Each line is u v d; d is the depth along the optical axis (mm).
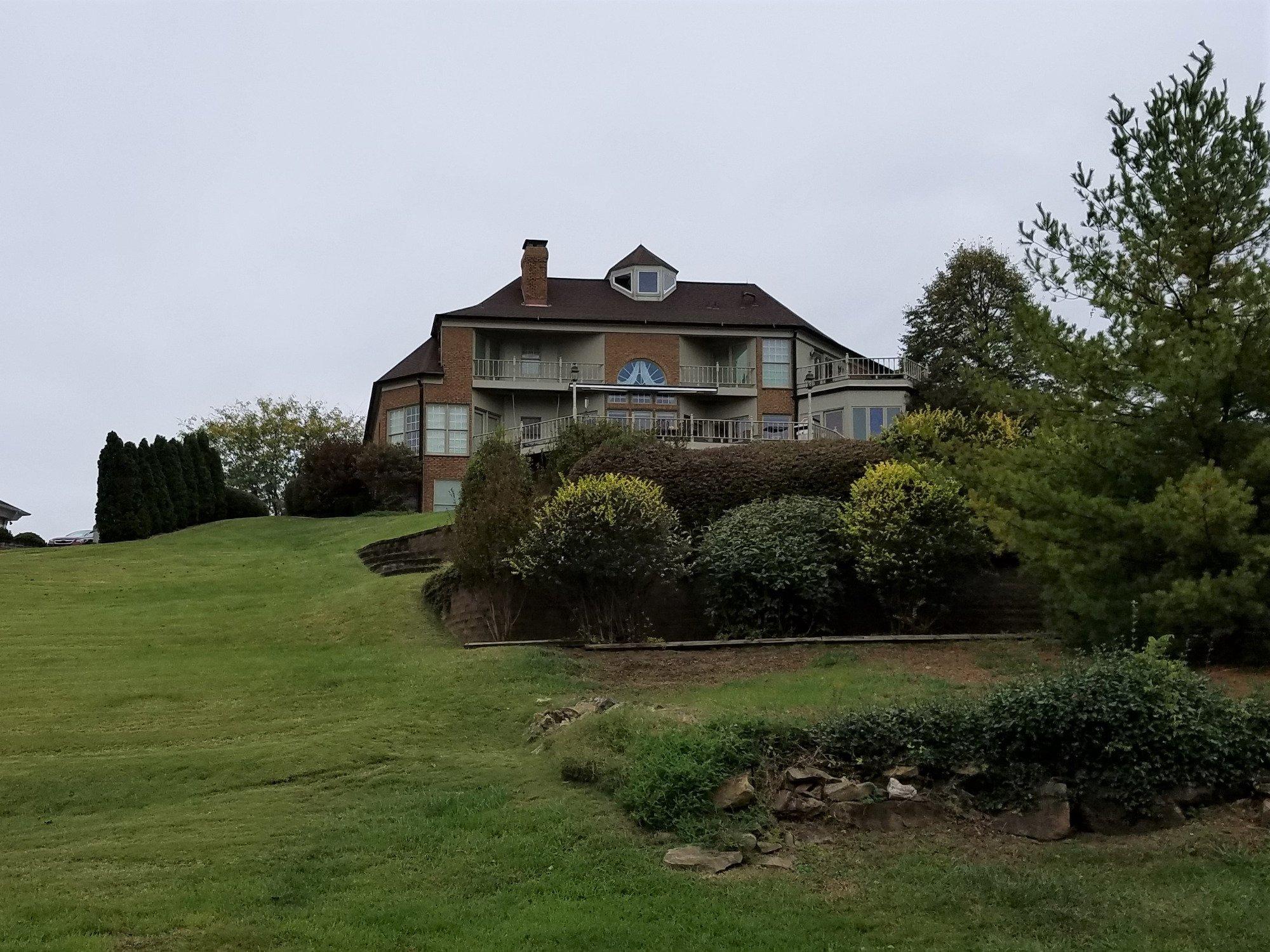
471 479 26875
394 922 7980
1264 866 8586
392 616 20406
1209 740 9672
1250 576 12172
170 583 24859
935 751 10117
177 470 39281
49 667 17047
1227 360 12766
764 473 20281
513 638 18844
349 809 10375
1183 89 13820
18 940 7625
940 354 43031
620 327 43844
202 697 14875
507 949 7539
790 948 7566
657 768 9969
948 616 17875
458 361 42875
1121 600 13250
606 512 17188
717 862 8969
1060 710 9844
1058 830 9477
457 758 11812
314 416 62062
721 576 17375
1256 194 13508
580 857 9094
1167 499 12469
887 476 17766
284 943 7668
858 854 9234
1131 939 7605
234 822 10078
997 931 7832
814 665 14961
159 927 7879
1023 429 21203
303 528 36156
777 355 44250
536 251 45312
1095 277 14172
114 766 11773
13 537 41438
